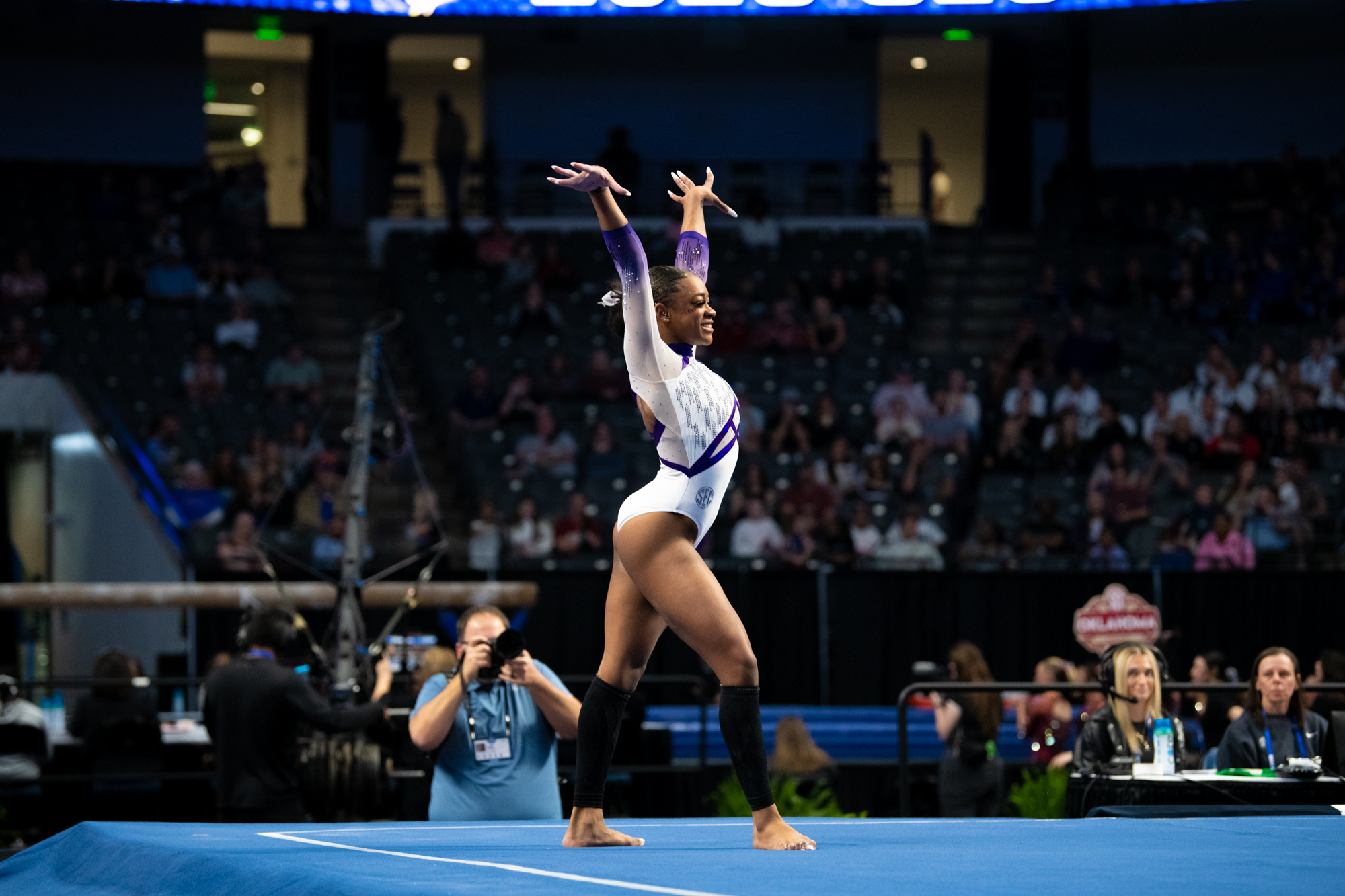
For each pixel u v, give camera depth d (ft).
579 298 74.95
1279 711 25.68
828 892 8.43
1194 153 88.38
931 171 85.71
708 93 91.35
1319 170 80.94
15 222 75.20
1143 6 75.61
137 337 68.49
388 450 31.58
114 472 59.11
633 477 61.57
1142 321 72.02
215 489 56.90
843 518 55.93
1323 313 72.90
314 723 25.08
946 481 59.31
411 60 92.89
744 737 11.98
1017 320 78.74
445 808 21.12
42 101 83.30
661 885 8.84
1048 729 40.42
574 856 10.96
